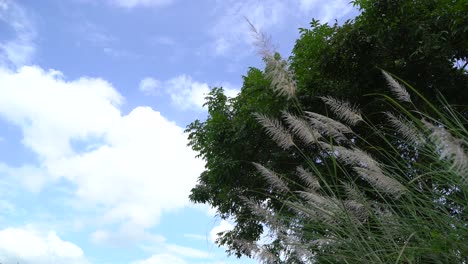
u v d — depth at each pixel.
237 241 3.39
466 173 1.95
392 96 7.48
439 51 7.32
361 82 7.93
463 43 7.54
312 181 3.38
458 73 7.85
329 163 4.32
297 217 3.29
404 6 7.71
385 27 7.73
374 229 2.96
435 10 7.76
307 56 8.55
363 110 7.50
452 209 2.77
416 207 2.80
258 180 7.53
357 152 3.10
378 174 2.96
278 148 7.70
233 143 8.55
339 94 7.84
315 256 3.00
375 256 2.56
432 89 7.70
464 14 7.25
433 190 2.90
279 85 3.11
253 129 8.34
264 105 8.15
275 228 3.33
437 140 1.88
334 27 8.49
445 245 2.42
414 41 7.55
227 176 8.44
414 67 7.67
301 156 6.58
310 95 7.92
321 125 3.38
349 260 2.78
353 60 8.07
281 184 3.56
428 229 2.64
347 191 3.13
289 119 3.33
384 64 7.84
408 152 3.59
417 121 2.85
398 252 2.51
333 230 2.97
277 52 3.04
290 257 3.13
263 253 3.20
